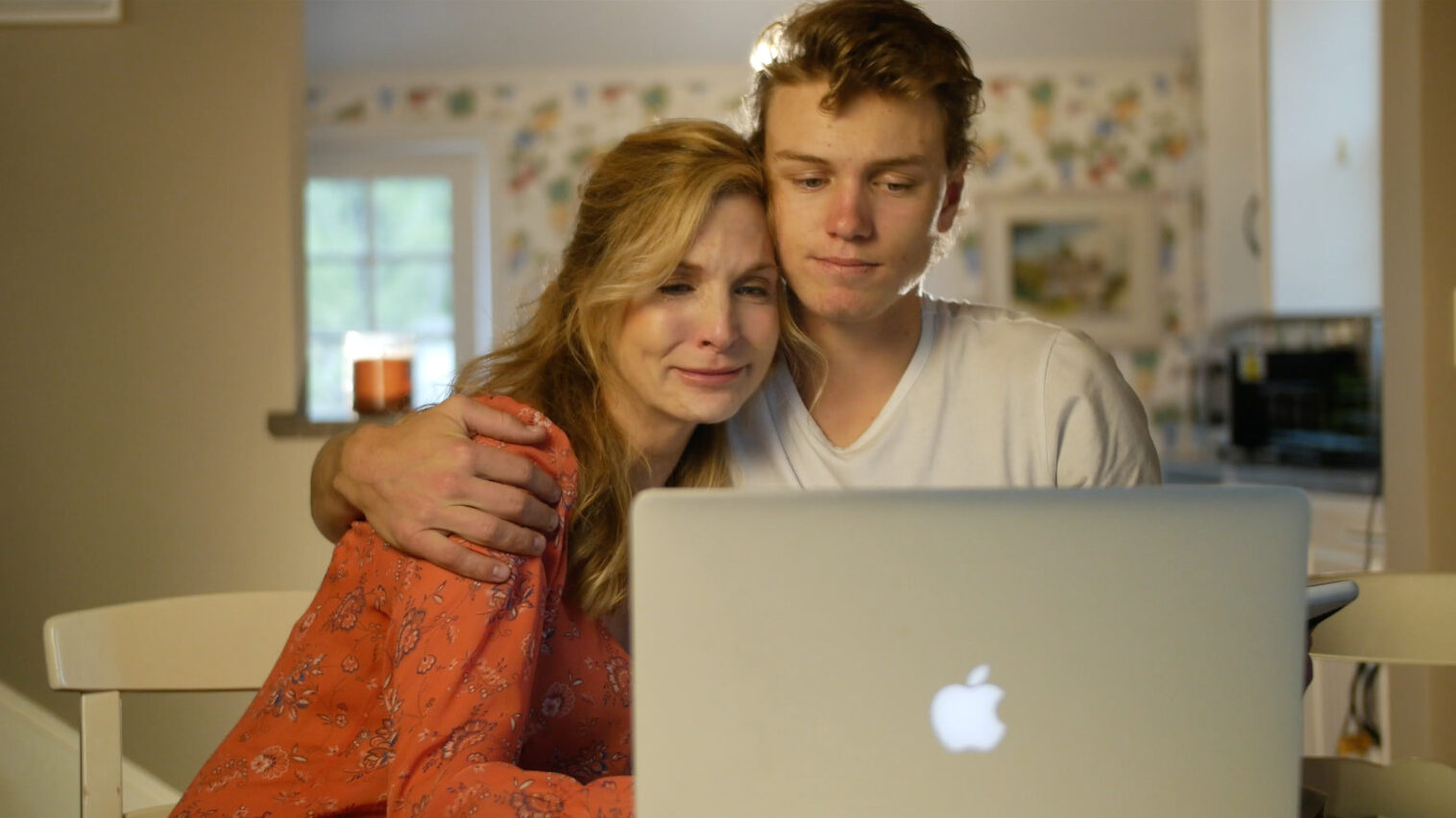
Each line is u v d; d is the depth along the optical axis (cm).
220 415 234
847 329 136
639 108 524
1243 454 354
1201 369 511
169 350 234
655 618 76
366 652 116
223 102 235
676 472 139
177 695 234
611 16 463
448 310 523
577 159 524
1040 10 465
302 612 155
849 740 77
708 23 469
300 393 237
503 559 103
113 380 234
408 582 104
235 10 234
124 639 145
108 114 235
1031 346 141
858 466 139
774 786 77
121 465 234
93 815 141
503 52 499
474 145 526
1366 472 297
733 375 121
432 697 97
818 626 76
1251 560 78
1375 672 229
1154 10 466
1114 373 144
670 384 119
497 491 105
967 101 129
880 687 77
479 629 99
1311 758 127
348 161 526
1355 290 360
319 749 115
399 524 105
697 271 118
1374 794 123
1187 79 520
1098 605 77
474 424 112
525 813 85
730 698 76
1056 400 139
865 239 122
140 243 235
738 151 122
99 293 234
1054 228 525
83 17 233
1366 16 353
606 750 123
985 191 526
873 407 141
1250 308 404
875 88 119
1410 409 215
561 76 525
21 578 233
